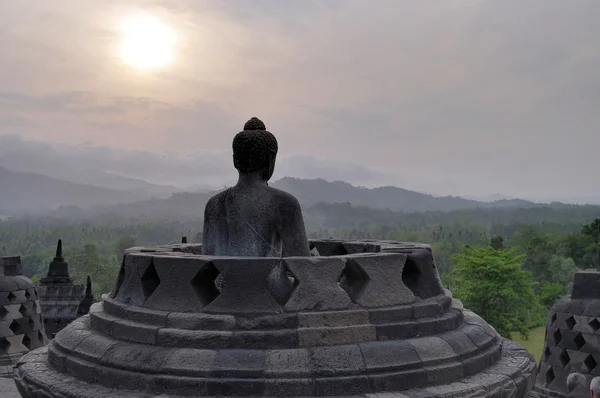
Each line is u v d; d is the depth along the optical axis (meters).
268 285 7.76
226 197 9.09
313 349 7.20
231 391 6.86
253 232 8.73
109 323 8.16
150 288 8.42
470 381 7.56
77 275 100.06
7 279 18.45
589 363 16.38
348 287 8.28
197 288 7.88
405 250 8.91
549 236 79.38
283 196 8.80
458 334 8.17
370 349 7.31
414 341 7.62
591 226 69.81
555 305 17.61
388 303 7.93
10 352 17.80
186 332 7.38
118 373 7.32
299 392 6.87
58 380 7.73
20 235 188.38
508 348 9.30
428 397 6.92
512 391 7.68
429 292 8.66
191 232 198.38
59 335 8.99
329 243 11.52
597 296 16.84
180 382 6.94
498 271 48.16
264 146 9.02
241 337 7.24
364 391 7.01
